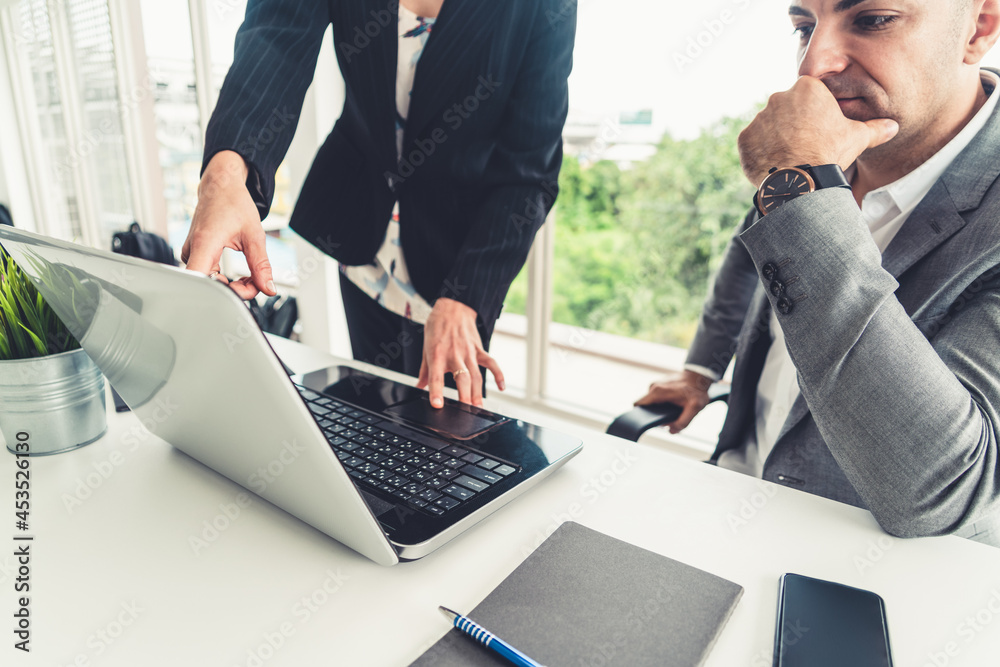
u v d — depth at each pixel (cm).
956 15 64
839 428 51
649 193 369
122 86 263
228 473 51
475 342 82
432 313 85
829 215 52
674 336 386
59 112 304
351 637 36
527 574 41
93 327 44
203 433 45
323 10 92
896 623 38
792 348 53
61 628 36
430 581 42
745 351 90
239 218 63
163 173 275
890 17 66
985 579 43
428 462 52
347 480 36
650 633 35
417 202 107
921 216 66
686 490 54
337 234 113
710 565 44
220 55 235
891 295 51
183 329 33
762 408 92
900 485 48
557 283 429
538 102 96
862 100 69
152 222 282
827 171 54
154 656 34
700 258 362
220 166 69
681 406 95
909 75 67
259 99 77
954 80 67
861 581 42
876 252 52
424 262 112
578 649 34
